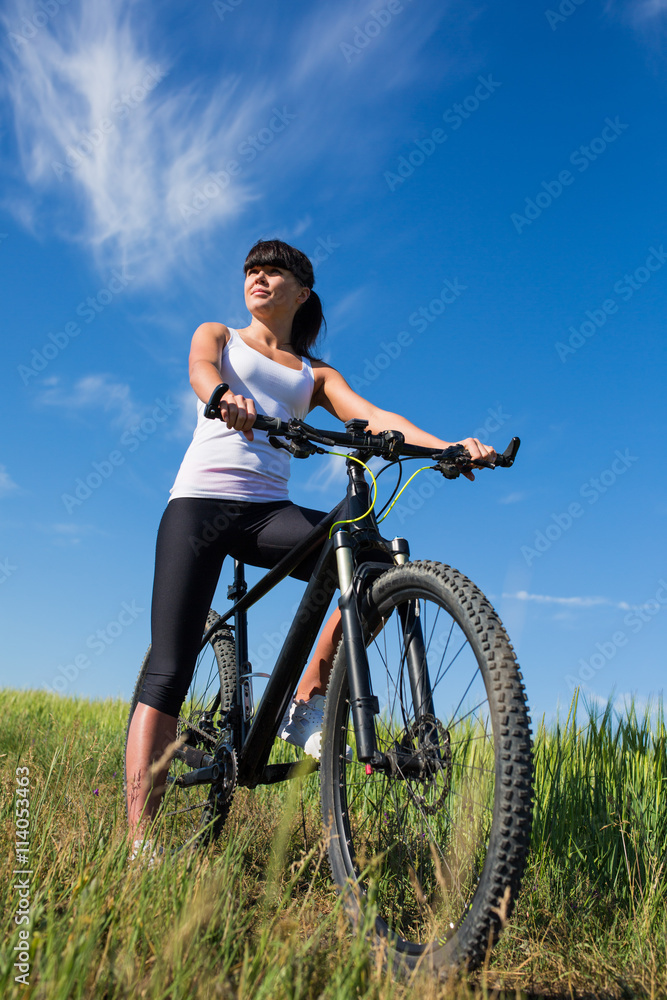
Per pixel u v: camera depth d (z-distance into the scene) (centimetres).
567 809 247
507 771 140
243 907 174
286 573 237
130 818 214
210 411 174
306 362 272
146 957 132
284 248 264
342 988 119
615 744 279
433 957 145
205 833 232
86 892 140
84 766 299
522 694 147
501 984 155
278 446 185
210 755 261
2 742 437
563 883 216
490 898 137
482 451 205
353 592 187
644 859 220
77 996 110
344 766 197
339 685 197
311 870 222
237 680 258
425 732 168
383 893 174
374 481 201
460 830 160
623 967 171
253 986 123
